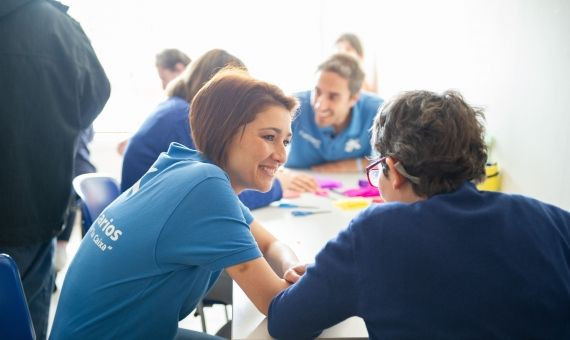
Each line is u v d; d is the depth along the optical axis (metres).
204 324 1.71
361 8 3.97
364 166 2.35
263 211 1.68
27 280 1.53
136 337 0.94
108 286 0.92
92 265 0.95
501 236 0.73
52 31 1.45
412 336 0.72
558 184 1.47
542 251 0.74
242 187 1.03
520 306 0.71
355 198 1.84
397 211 0.77
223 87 0.96
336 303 0.78
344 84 2.23
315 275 0.81
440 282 0.71
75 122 1.55
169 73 3.02
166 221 0.87
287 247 1.23
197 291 1.02
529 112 1.62
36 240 1.52
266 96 0.95
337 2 3.96
